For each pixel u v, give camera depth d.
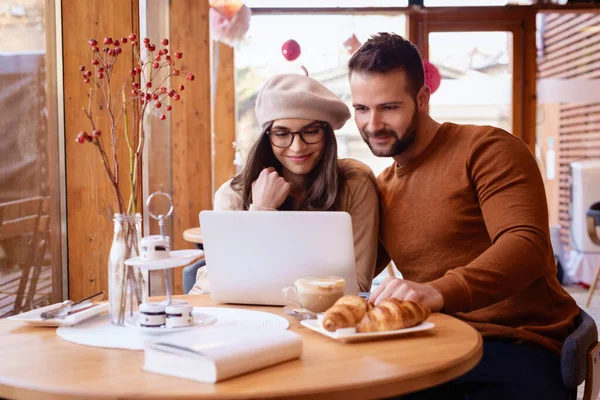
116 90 3.07
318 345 1.27
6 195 2.73
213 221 1.62
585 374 1.53
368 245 1.98
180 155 5.03
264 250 1.59
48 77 2.97
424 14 6.68
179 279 4.56
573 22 6.70
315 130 2.10
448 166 1.89
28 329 1.43
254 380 1.06
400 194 1.97
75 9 3.01
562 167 6.74
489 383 1.60
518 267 1.58
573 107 6.75
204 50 5.06
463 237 1.85
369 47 1.91
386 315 1.30
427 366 1.12
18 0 2.76
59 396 1.02
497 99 6.78
